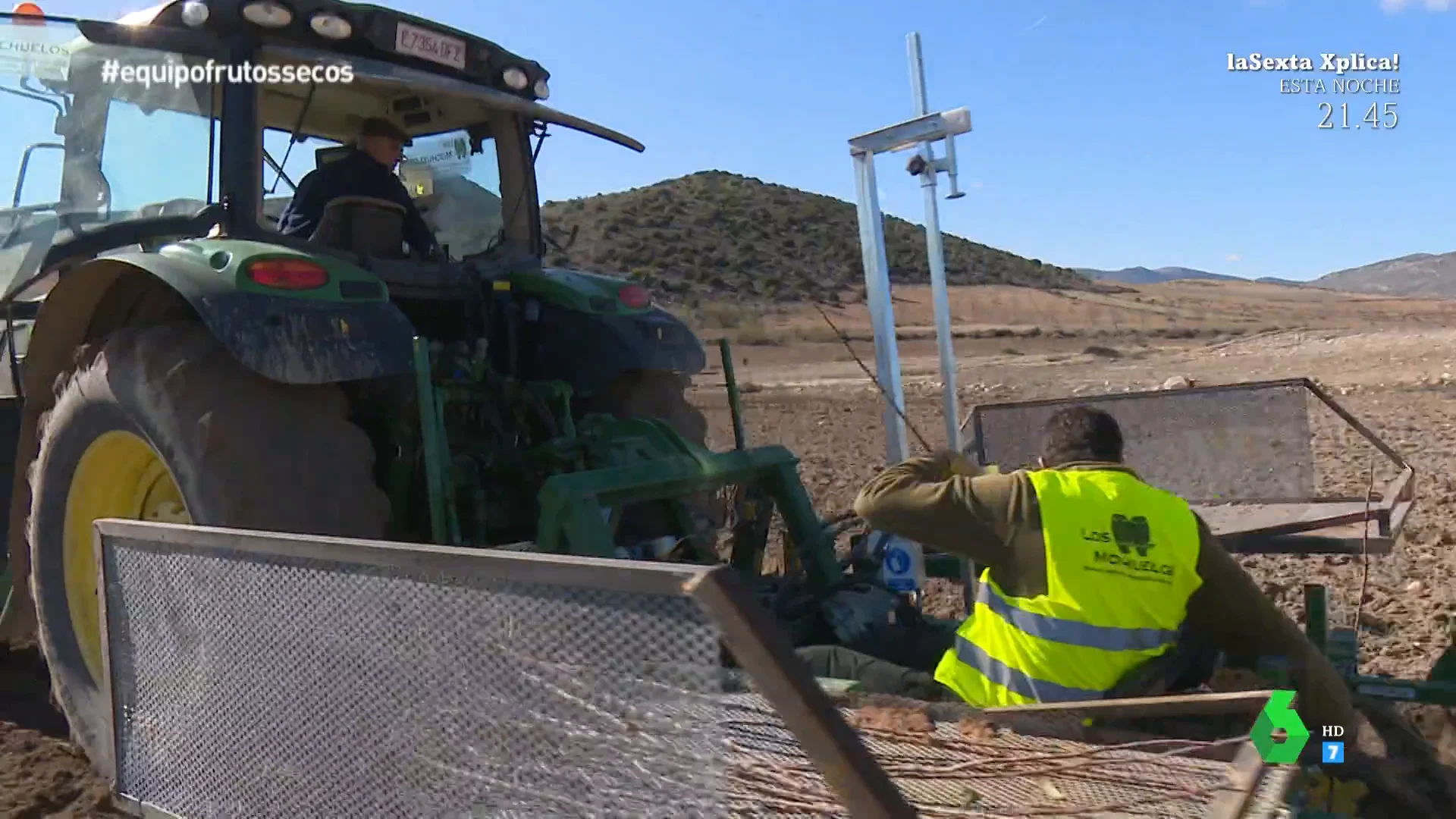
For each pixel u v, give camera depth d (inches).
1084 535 116.0
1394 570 261.6
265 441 146.1
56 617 167.0
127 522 107.7
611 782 72.1
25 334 203.6
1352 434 499.5
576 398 198.1
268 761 93.9
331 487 147.7
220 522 143.6
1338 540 167.5
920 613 167.0
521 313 199.8
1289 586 252.2
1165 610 115.6
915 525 123.6
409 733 83.4
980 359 1416.1
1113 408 212.7
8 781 158.9
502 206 219.0
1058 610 115.1
